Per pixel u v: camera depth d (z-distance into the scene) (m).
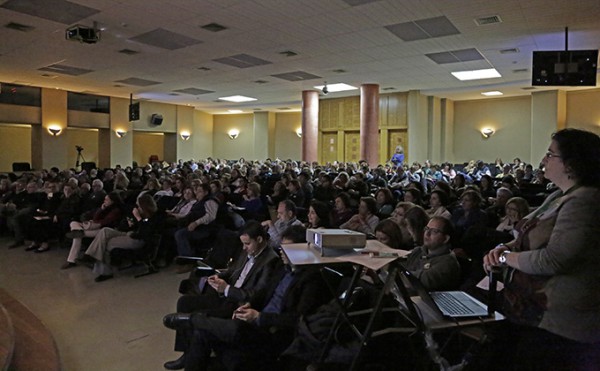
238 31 7.22
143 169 12.33
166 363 2.61
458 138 15.76
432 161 14.52
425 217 3.22
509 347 1.53
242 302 2.54
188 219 5.11
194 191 6.05
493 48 8.26
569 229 1.27
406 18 6.51
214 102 17.11
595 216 1.26
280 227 4.08
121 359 2.76
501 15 6.35
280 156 19.66
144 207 4.79
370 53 8.70
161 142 19.89
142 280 4.56
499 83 12.25
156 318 3.48
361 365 1.81
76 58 9.36
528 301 1.39
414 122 13.73
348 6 6.01
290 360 2.06
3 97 13.02
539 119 13.44
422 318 1.48
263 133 19.44
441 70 10.35
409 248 3.46
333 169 11.87
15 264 5.18
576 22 6.65
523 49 8.30
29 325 3.24
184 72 10.85
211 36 7.53
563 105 13.38
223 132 20.73
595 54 6.83
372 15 6.38
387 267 1.52
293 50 8.49
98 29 7.08
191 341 2.28
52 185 6.74
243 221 5.20
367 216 4.37
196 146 19.53
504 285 1.50
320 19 6.57
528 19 6.52
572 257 1.25
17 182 7.85
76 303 3.82
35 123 13.74
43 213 6.16
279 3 5.91
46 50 8.65
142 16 6.49
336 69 10.27
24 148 15.96
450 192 5.74
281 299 2.31
